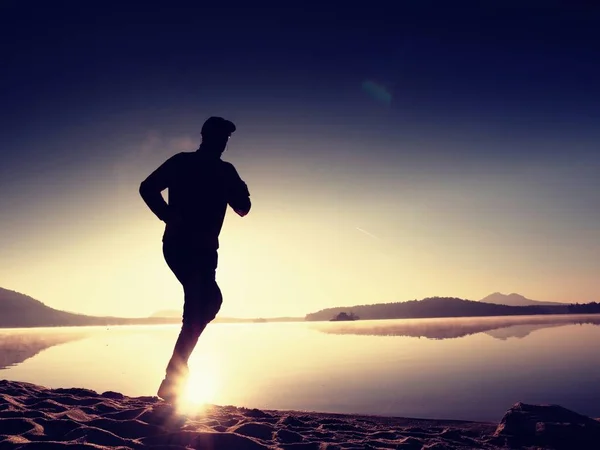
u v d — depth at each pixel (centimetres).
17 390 393
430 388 1019
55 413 301
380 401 868
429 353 2058
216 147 359
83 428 260
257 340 4184
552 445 338
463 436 365
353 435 341
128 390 1032
